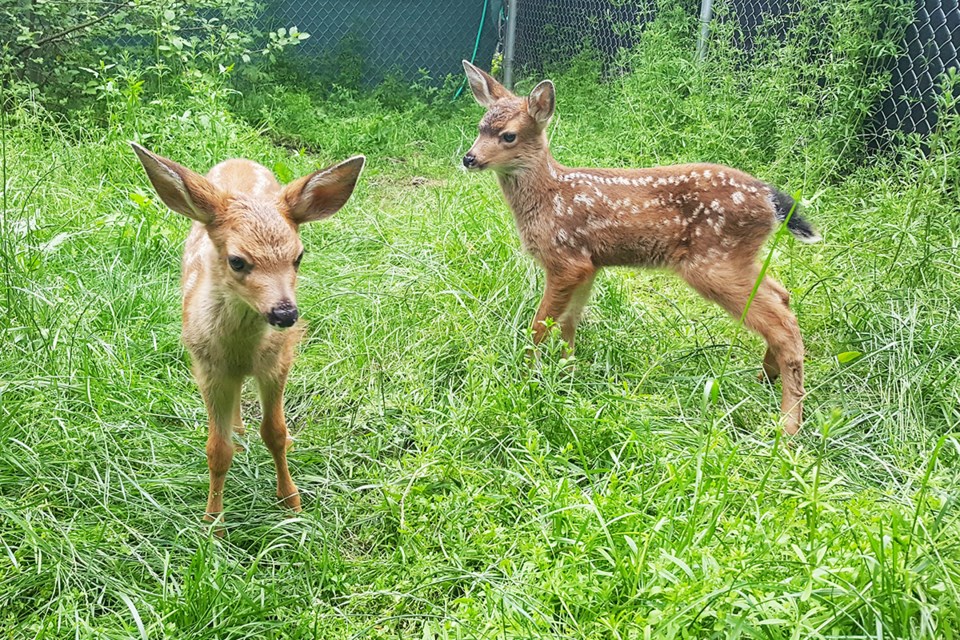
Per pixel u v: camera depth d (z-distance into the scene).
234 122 2.69
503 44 4.11
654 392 1.51
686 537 1.00
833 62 2.34
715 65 2.66
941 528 1.03
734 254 1.52
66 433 1.24
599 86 3.19
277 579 1.10
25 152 2.23
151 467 1.27
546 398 1.33
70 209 1.96
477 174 2.33
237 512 1.24
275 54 3.69
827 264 1.85
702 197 1.54
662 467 1.22
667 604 0.92
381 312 1.69
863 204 2.04
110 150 2.26
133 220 1.92
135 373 1.44
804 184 2.11
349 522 1.23
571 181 1.63
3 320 1.41
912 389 1.43
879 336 1.56
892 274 1.72
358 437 1.41
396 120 3.30
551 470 1.24
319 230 2.05
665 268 1.60
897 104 2.36
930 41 2.24
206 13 3.43
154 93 2.76
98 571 1.07
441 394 1.50
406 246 1.93
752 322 1.49
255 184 1.43
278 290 1.07
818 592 0.90
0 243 1.49
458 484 1.26
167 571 1.08
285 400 1.52
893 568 0.90
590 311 1.74
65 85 2.80
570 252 1.62
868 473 1.29
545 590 0.99
